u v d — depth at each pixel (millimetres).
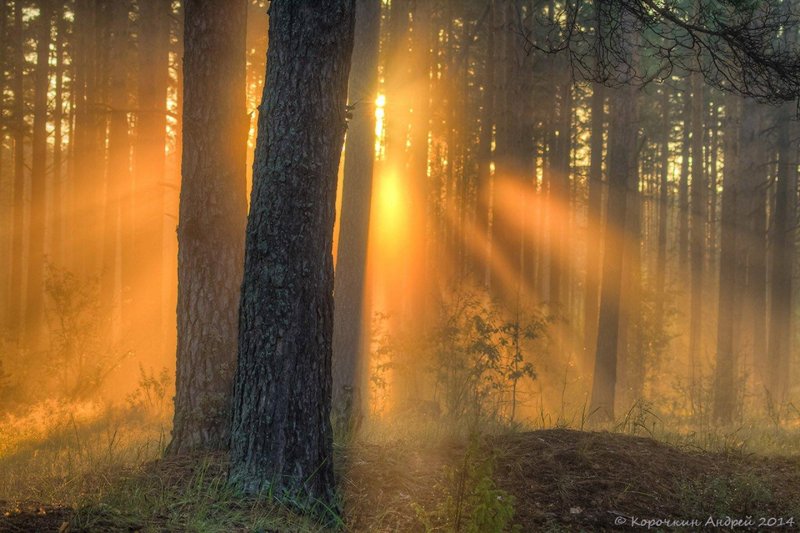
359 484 6148
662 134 35625
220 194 7766
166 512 5145
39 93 27453
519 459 6977
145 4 20344
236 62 7844
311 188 5637
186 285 7793
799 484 7250
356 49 13406
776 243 22812
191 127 7770
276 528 5066
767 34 8469
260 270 5629
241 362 5695
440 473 6465
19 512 4746
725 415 17141
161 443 8062
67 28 29781
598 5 8828
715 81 8719
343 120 5820
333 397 12703
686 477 7105
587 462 7043
